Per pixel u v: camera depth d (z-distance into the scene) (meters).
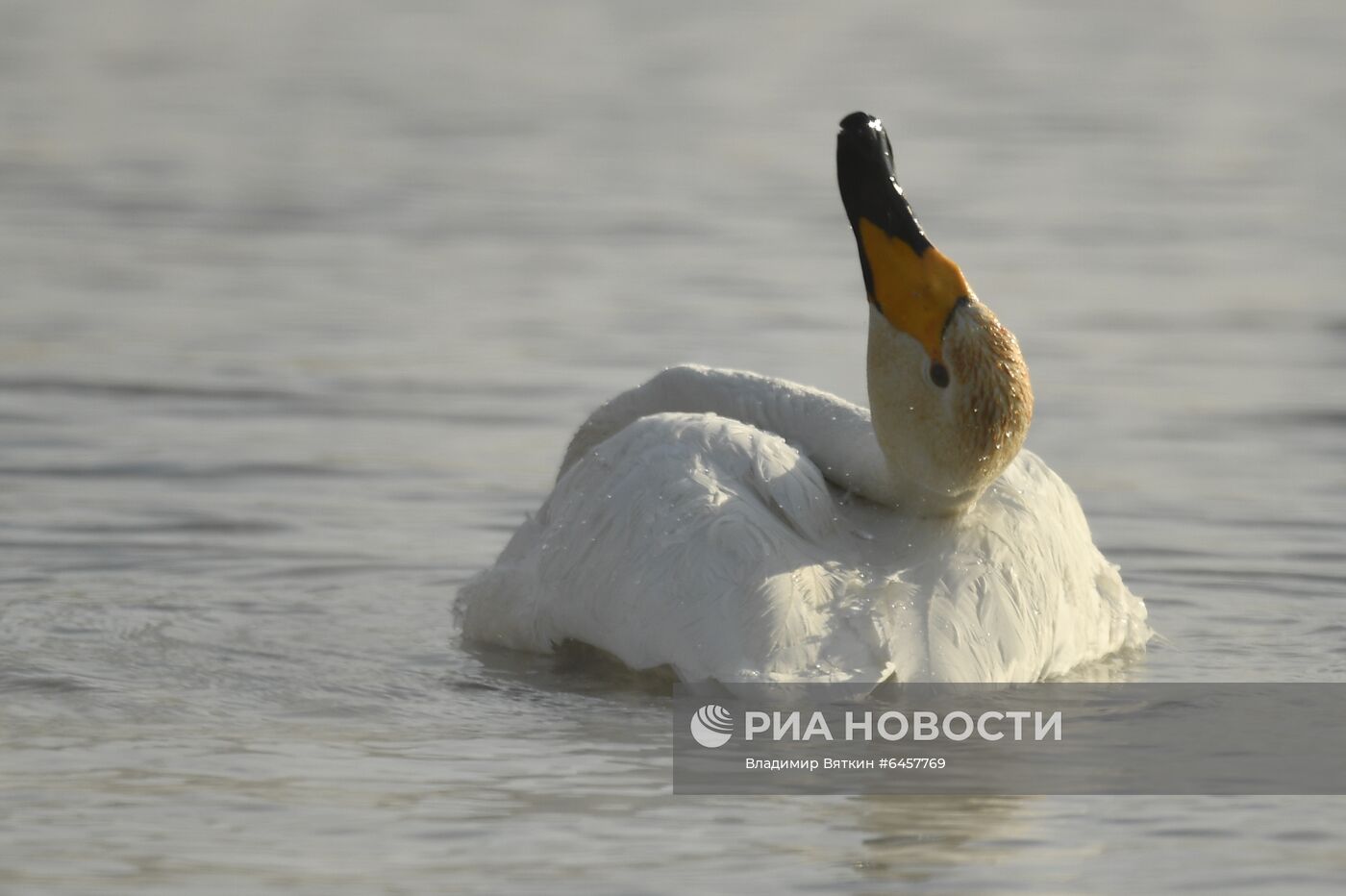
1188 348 21.08
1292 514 15.05
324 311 22.30
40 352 20.19
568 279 24.22
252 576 12.94
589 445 12.44
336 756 8.84
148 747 8.95
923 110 37.84
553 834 7.79
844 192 10.42
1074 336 21.55
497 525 14.56
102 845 7.60
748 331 21.44
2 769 8.55
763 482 9.90
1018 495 10.67
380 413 18.05
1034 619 9.88
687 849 7.62
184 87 39.81
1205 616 12.30
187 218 27.59
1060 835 7.87
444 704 9.81
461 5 55.03
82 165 31.28
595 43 47.38
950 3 56.66
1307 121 36.69
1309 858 7.62
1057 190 30.28
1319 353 20.91
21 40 45.97
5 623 11.46
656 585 9.48
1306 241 26.75
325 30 49.66
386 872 7.34
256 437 17.14
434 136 34.72
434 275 24.38
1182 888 7.28
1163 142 34.59
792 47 46.84
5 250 25.27
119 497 15.12
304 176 30.94
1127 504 15.39
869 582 9.55
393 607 12.17
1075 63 44.47
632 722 9.46
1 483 15.50
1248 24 52.28
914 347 10.10
